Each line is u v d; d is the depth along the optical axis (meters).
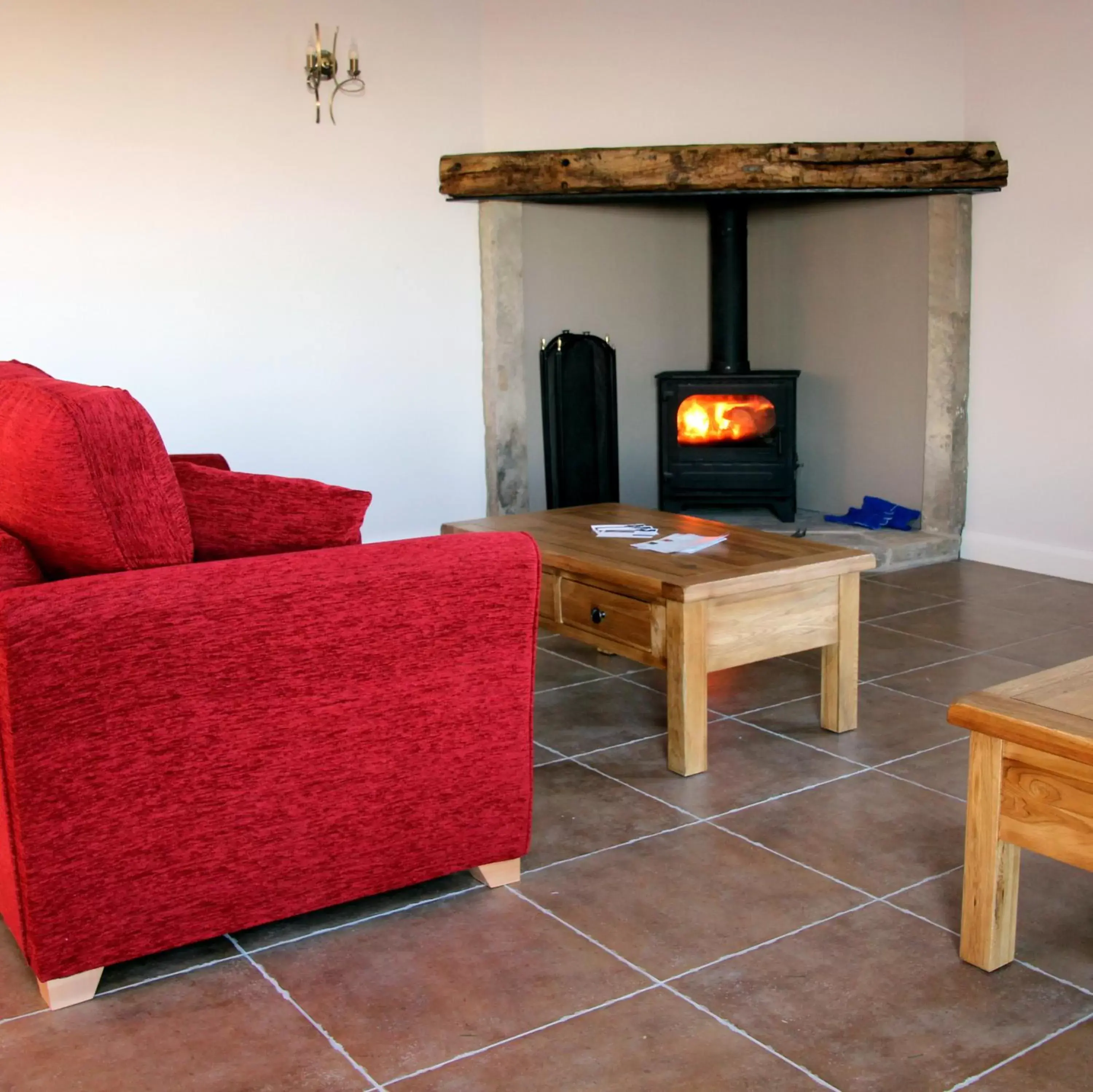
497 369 5.41
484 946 2.12
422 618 2.15
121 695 1.90
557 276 5.58
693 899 2.28
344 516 2.18
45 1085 1.75
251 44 4.79
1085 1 4.66
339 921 2.23
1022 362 5.07
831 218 5.76
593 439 5.78
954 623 4.30
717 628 2.89
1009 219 5.06
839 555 3.12
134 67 4.58
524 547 2.24
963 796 2.75
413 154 5.18
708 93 5.21
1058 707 1.88
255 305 4.93
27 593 1.82
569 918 2.22
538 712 3.42
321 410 5.14
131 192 4.64
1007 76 4.99
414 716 2.18
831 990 1.96
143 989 2.01
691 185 5.12
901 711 3.36
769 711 3.40
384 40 5.05
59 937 1.91
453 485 5.50
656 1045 1.81
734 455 5.76
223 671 1.98
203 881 2.04
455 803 2.26
